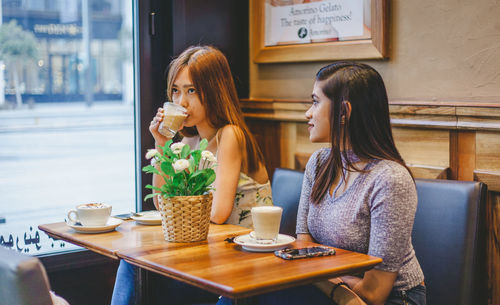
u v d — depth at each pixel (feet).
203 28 9.04
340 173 5.62
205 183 5.24
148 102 8.86
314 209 5.71
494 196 6.59
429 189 6.22
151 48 8.82
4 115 10.18
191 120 6.82
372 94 5.41
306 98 8.66
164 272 4.30
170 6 8.78
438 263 6.01
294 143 8.75
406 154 7.37
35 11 9.18
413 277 5.29
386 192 5.09
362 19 7.71
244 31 9.50
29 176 13.34
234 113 6.97
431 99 7.20
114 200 9.85
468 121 6.66
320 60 8.32
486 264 6.64
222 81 6.91
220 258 4.59
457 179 6.91
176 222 5.13
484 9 6.64
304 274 4.10
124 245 5.08
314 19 8.34
